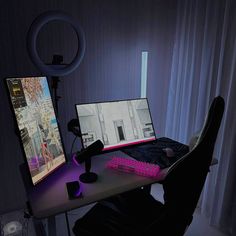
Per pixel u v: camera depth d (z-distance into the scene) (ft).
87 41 6.32
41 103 4.43
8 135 5.96
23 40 5.58
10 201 6.44
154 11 7.06
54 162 4.49
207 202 6.67
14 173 6.28
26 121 3.87
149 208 4.54
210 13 5.94
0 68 5.51
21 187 6.45
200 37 6.34
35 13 5.55
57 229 6.16
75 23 4.91
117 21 6.60
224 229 6.25
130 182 4.16
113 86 7.06
